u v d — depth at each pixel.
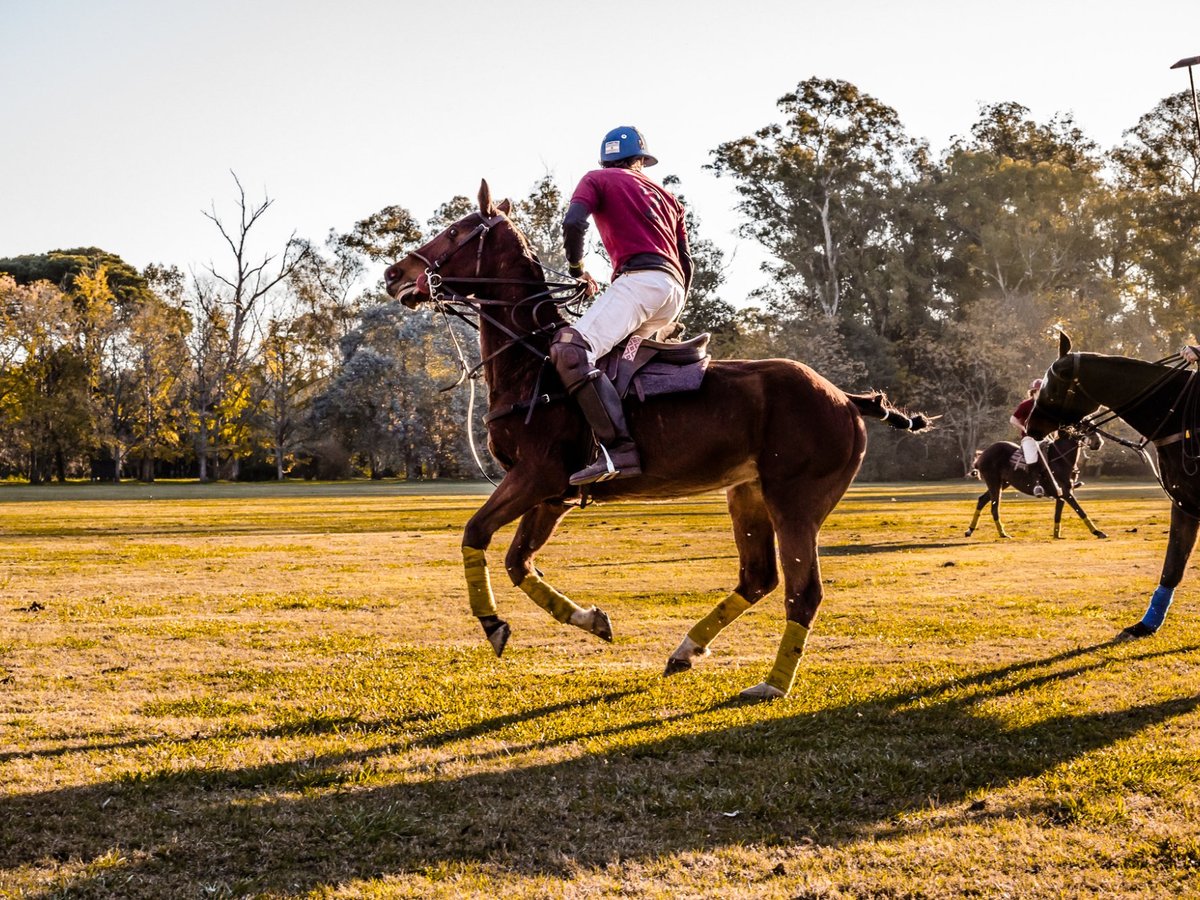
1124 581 10.37
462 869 3.41
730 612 6.12
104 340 60.75
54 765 4.42
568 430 5.49
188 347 61.28
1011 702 5.38
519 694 5.70
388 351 57.81
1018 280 56.12
